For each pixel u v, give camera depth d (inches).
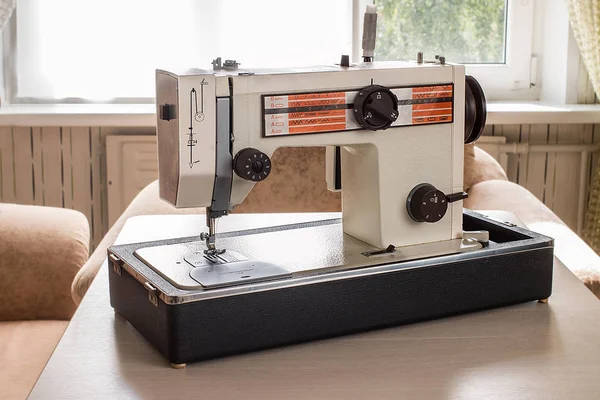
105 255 77.5
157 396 46.6
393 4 133.2
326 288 52.7
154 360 51.0
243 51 128.6
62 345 52.9
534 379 48.7
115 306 58.0
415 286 55.4
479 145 127.8
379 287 54.3
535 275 59.0
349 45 129.3
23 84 129.0
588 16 122.2
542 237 60.3
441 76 58.8
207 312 49.6
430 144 59.3
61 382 48.1
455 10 134.6
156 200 95.8
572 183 131.8
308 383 48.2
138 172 126.5
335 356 51.6
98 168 129.2
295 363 50.8
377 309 54.6
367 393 47.1
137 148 125.6
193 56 128.6
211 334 50.0
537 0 134.3
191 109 51.9
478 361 50.9
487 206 100.1
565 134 130.8
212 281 50.9
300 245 59.9
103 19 127.5
